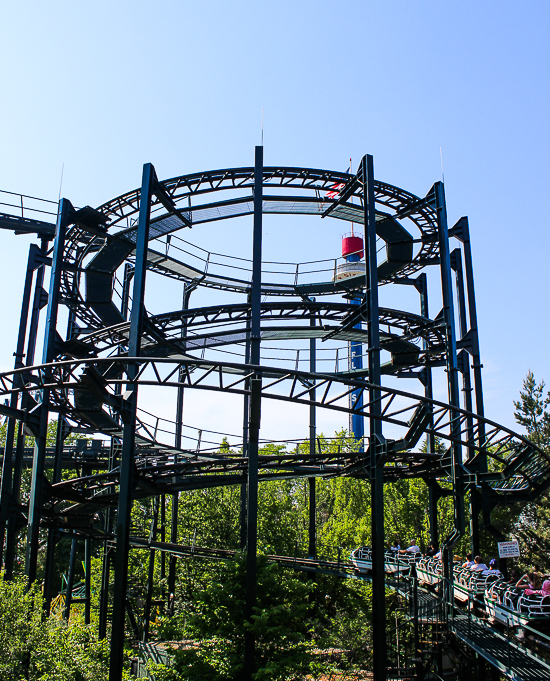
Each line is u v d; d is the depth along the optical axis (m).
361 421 52.28
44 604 24.80
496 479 23.78
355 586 28.95
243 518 33.59
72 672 17.14
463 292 28.12
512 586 16.06
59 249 24.55
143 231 20.66
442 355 29.91
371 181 21.19
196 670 17.61
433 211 25.95
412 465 27.55
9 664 16.50
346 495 47.34
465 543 40.38
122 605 17.70
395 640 24.84
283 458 24.81
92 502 24.69
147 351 29.05
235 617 18.38
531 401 44.88
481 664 20.36
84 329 30.02
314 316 29.66
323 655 24.97
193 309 27.69
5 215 30.14
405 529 41.84
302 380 21.77
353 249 57.56
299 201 25.34
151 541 33.28
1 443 54.53
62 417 27.20
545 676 13.34
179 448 30.05
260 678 16.98
